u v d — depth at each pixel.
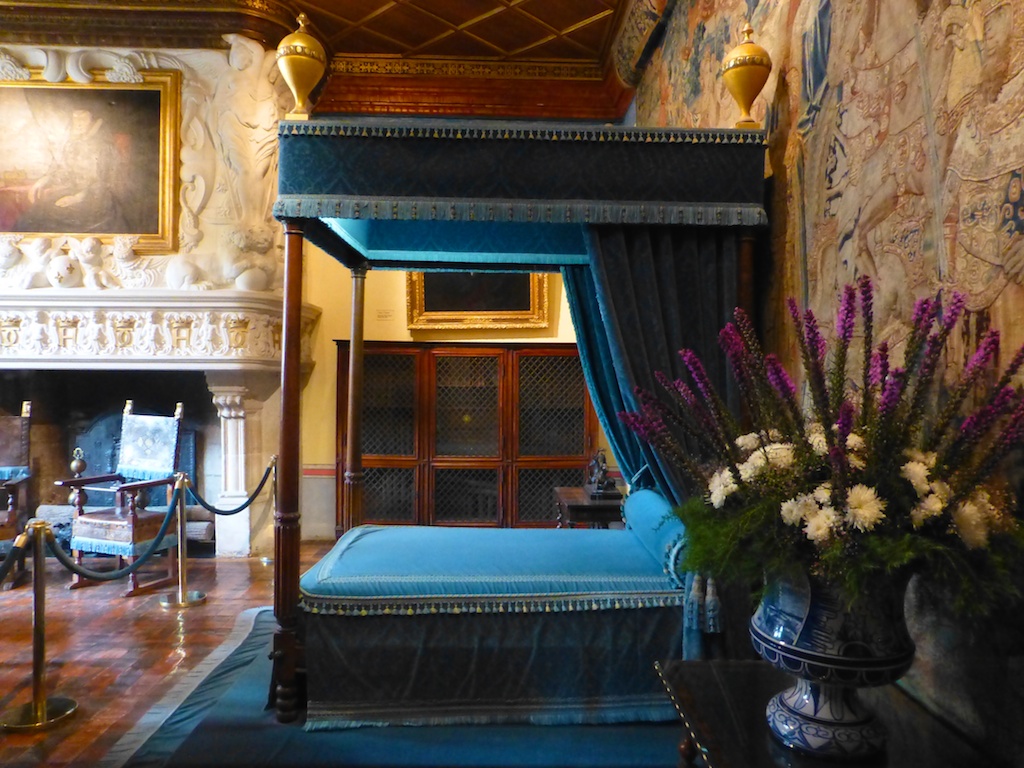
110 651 3.94
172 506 4.60
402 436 6.48
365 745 2.64
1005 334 1.58
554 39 5.70
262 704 3.03
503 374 6.47
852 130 2.28
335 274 6.83
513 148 2.81
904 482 1.50
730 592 2.68
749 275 2.94
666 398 2.85
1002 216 1.58
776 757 1.52
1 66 5.81
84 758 2.80
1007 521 1.45
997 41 1.59
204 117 5.92
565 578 2.84
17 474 5.88
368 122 2.77
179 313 5.80
